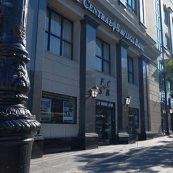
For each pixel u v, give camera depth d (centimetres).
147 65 2508
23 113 275
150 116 2464
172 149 1507
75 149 1455
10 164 252
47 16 1430
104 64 1905
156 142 2008
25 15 305
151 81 2594
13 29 291
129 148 1539
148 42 2475
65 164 976
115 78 1955
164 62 3011
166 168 930
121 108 1920
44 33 1258
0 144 250
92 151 1375
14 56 285
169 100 3084
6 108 270
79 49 1591
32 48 1176
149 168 927
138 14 2405
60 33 1515
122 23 1984
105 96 1809
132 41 2147
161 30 3153
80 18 1595
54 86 1377
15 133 258
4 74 279
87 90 1541
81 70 1562
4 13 293
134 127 2230
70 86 1491
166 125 2948
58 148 1350
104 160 1084
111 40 1942
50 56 1373
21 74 286
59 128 1382
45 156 1170
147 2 2714
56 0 1401
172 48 3525
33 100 1146
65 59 1479
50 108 1356
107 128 1822
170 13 3603
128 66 2302
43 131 1280
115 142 1856
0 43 288
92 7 1636
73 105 1516
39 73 1195
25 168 262
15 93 282
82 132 1481
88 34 1605
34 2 1216
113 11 1845
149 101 2484
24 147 263
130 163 1025
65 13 1528
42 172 828
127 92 2008
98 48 1862
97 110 1736
